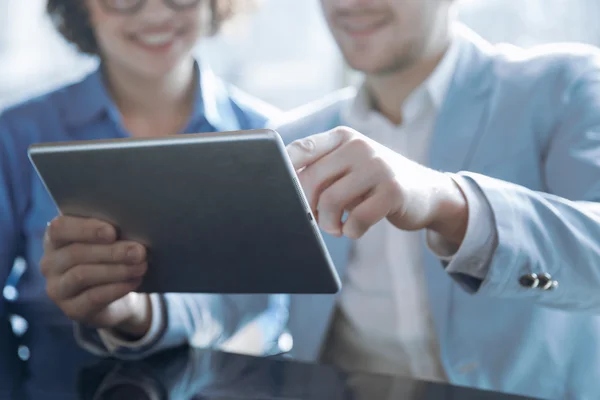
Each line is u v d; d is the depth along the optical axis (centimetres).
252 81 243
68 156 68
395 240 119
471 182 77
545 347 108
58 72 246
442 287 110
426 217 72
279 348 118
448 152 115
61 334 95
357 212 68
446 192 74
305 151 70
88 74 153
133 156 65
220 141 61
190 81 154
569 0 195
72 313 80
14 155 143
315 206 71
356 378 69
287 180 61
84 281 77
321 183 70
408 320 118
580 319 108
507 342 108
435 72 119
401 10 114
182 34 147
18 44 250
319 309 119
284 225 65
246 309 112
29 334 95
